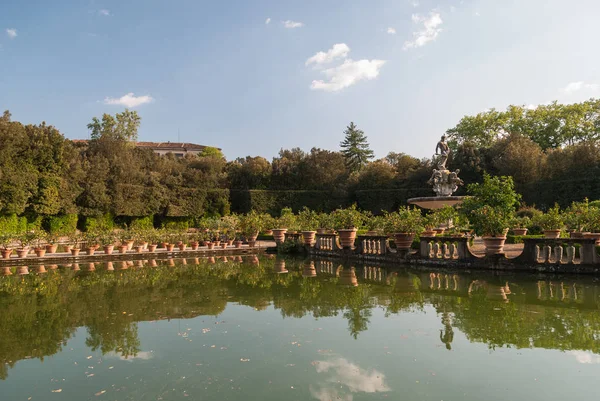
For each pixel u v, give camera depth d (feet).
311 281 29.84
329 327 16.76
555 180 94.27
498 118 126.93
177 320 18.60
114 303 22.71
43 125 84.69
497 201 32.01
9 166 73.41
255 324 17.53
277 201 124.98
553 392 10.44
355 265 40.16
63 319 19.13
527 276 28.19
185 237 62.85
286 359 13.11
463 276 29.55
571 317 17.33
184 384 11.31
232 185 130.31
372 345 14.32
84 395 10.78
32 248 55.72
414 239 41.93
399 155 141.49
